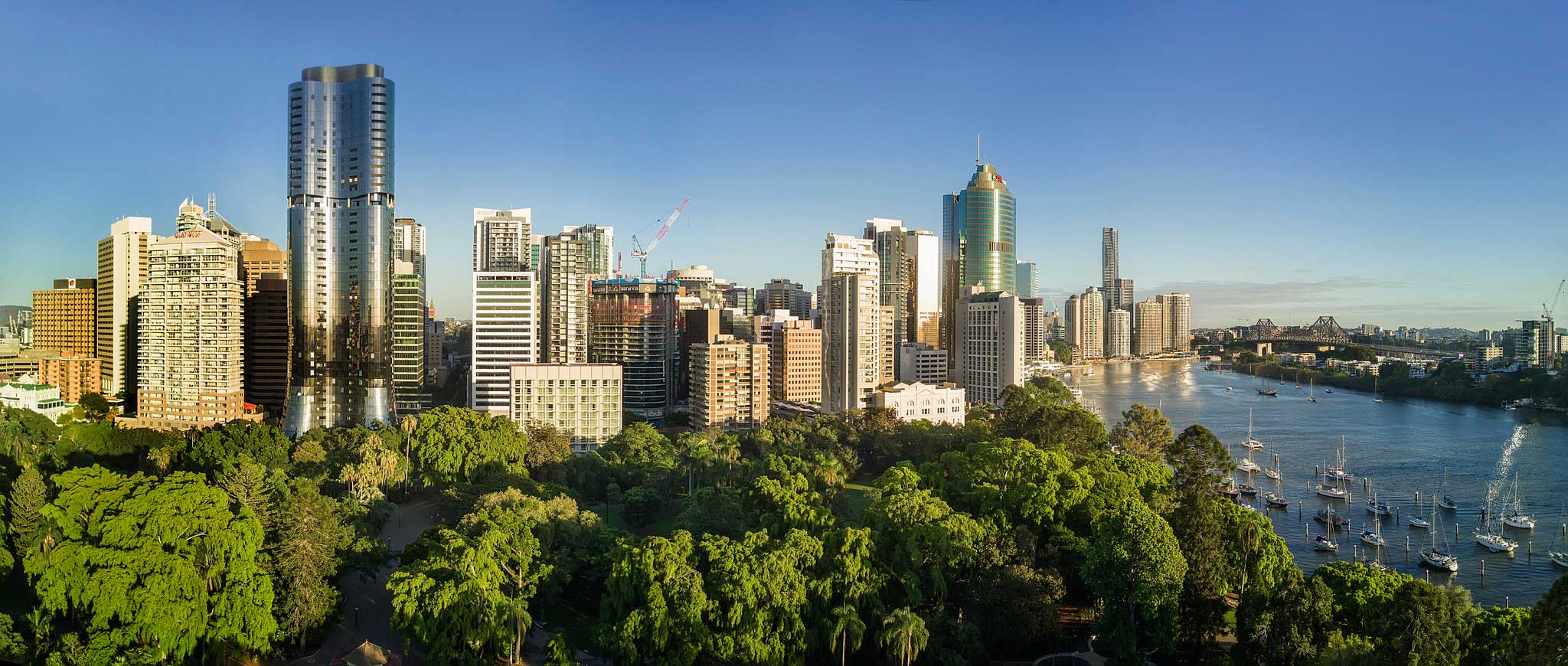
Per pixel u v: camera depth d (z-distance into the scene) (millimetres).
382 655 141875
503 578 151750
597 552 179625
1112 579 148875
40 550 153000
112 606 135625
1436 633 120812
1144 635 151125
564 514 190250
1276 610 138500
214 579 147500
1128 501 160125
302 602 148625
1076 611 175125
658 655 135750
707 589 142125
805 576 148875
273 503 177125
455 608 138250
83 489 155125
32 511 173625
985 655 153000
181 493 149250
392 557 190250
